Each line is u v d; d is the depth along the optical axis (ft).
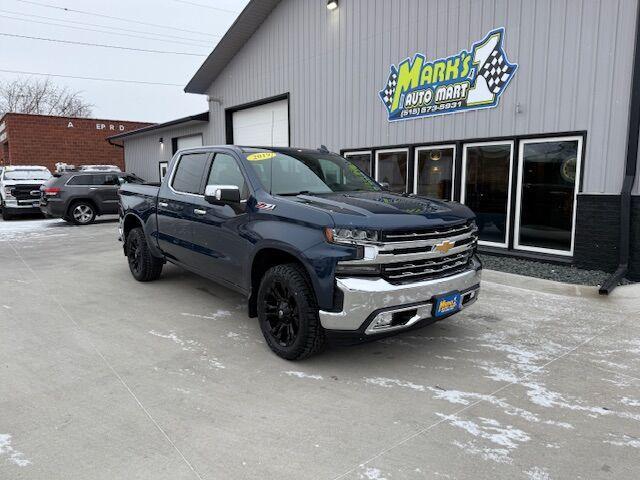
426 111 30.81
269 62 45.14
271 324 13.35
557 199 24.73
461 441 9.09
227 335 14.88
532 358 13.15
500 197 27.30
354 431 9.43
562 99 23.97
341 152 38.01
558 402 10.67
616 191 22.39
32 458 8.45
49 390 11.11
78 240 36.01
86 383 11.48
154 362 12.77
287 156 15.92
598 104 22.70
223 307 17.87
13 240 36.04
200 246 16.38
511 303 18.30
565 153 24.25
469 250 13.78
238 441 9.05
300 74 41.55
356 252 11.18
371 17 34.19
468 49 27.94
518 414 10.13
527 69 25.20
